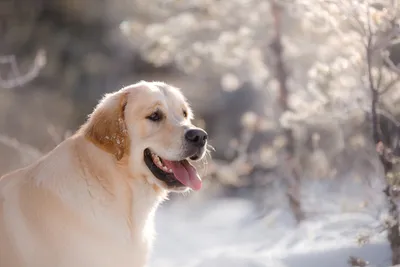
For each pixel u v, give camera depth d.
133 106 5.06
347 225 7.27
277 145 9.40
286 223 9.20
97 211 4.77
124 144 4.96
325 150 9.23
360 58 6.22
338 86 7.07
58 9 23.69
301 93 9.15
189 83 18.48
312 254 6.25
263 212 10.05
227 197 16.77
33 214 4.70
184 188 5.12
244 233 9.44
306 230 7.73
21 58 22.52
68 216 4.67
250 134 10.32
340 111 7.27
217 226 11.16
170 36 9.31
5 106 19.41
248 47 9.59
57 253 4.63
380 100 6.57
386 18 5.88
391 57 7.35
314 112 7.47
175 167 5.14
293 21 9.16
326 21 6.43
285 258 6.30
